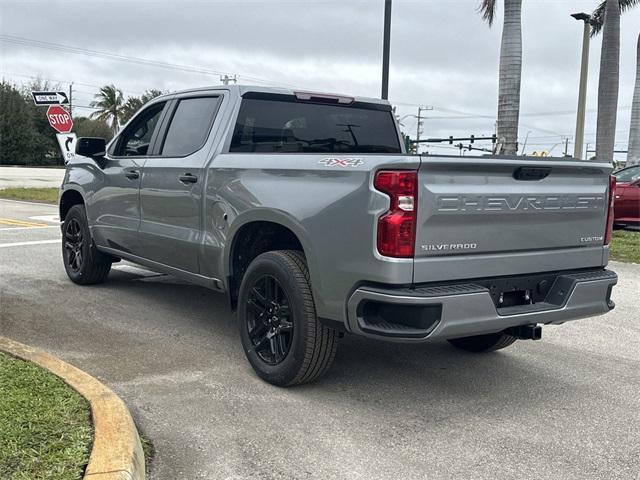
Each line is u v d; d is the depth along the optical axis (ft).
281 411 13.52
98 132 237.86
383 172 12.05
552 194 13.74
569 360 17.48
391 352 17.80
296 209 13.66
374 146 19.66
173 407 13.52
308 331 13.74
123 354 16.72
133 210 19.86
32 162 210.18
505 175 13.03
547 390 15.23
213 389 14.56
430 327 12.06
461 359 17.35
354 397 14.43
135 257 20.31
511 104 46.34
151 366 15.92
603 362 17.35
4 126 203.00
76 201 24.61
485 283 13.09
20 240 34.73
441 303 12.02
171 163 18.11
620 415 13.85
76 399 12.23
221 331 19.01
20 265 27.76
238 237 15.76
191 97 18.71
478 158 12.53
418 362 17.02
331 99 18.71
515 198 13.12
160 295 23.09
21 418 11.36
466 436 12.66
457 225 12.48
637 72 67.92
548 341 19.24
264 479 10.82
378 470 11.23
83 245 23.36
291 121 18.01
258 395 14.30
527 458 11.83
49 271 26.68
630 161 68.95
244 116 17.17
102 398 12.26
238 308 15.56
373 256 12.16
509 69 46.11
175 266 18.39
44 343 17.34
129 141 20.94
